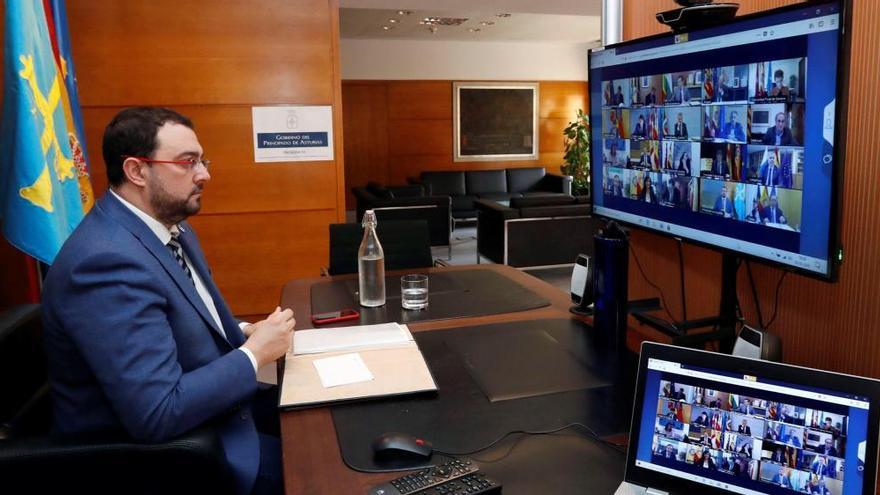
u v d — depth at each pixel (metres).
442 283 2.29
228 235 3.87
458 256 7.50
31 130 2.13
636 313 1.61
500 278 2.36
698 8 1.42
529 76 10.51
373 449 1.12
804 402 0.88
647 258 2.00
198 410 1.28
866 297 1.25
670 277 1.89
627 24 2.03
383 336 1.66
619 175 1.94
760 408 0.91
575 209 6.15
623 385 1.38
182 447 1.25
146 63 3.59
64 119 2.41
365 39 9.81
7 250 2.66
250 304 3.98
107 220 1.36
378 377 1.42
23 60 2.12
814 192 1.20
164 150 1.41
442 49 10.11
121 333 1.24
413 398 1.34
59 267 1.29
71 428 1.35
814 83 1.19
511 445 1.15
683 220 1.63
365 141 10.12
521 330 1.74
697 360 0.97
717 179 1.48
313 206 3.94
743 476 0.91
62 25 2.82
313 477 1.06
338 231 2.78
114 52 3.55
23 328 1.47
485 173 10.16
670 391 0.99
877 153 1.20
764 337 1.23
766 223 1.33
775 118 1.29
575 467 1.07
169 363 1.29
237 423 1.48
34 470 1.23
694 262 1.78
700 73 1.52
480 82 10.33
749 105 1.36
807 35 1.20
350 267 2.76
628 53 1.83
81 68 3.52
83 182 2.88
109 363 1.23
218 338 1.49
